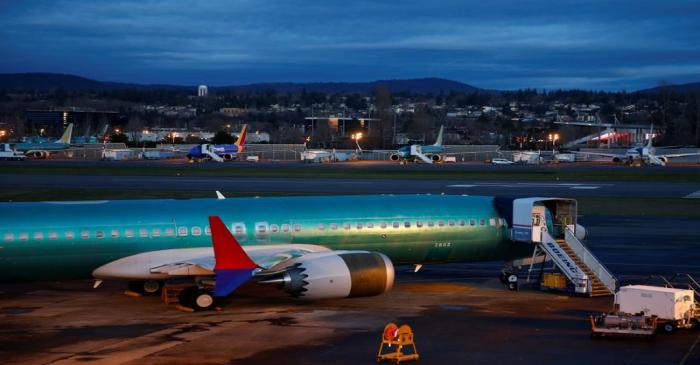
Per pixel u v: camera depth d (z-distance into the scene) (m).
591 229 66.38
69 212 37.19
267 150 196.00
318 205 40.75
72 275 37.16
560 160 177.38
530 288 41.94
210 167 146.75
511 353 28.86
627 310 33.16
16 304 37.44
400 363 27.50
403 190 97.50
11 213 36.53
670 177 120.62
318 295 34.38
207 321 33.75
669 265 49.50
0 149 178.62
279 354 28.61
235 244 33.25
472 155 184.50
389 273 35.47
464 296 39.69
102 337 31.03
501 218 43.00
